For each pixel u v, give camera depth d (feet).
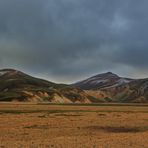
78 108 424.05
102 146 89.92
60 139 105.60
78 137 112.78
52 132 134.00
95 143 95.61
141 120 207.10
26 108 389.39
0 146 87.76
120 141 101.24
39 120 194.39
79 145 91.04
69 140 102.68
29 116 228.02
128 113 296.92
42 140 102.73
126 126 166.50
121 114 276.41
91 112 305.53
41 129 144.66
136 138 110.01
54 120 195.83
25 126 157.58
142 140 104.42
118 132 140.26
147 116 251.19
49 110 344.28
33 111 314.76
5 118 206.59
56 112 300.40
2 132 130.82
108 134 127.03
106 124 175.11
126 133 131.34
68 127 155.94
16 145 89.97
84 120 199.11
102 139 106.11
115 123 182.09
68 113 278.87
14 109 352.49
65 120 196.54
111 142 98.53
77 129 147.84
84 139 105.81
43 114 257.14
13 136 117.60
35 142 97.04
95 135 123.24
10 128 146.92
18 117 216.74
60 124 170.60
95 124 173.78
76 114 262.88
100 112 309.22
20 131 135.23
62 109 378.32
